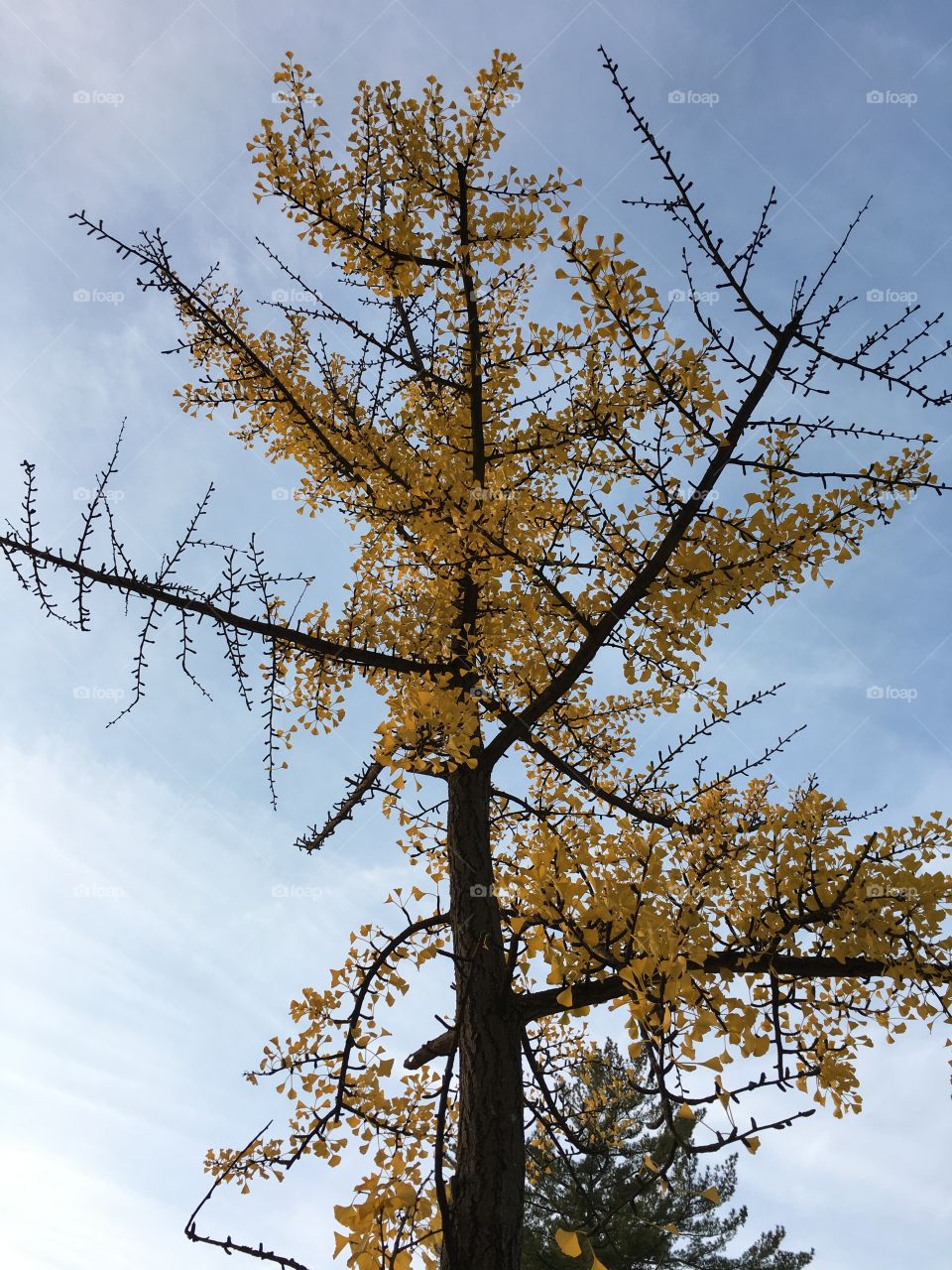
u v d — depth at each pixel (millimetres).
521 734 3795
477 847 3688
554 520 3375
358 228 3324
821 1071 2443
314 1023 3365
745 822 4020
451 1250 2488
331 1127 3211
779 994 2525
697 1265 10023
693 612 3201
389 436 3955
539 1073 3023
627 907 2236
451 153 3148
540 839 2447
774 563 3098
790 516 3053
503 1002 3168
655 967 2098
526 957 3016
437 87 3152
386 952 3426
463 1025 3199
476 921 3426
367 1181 2475
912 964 2605
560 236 2664
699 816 4324
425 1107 3355
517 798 4102
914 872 2777
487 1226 2760
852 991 2691
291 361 4191
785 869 2750
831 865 2771
